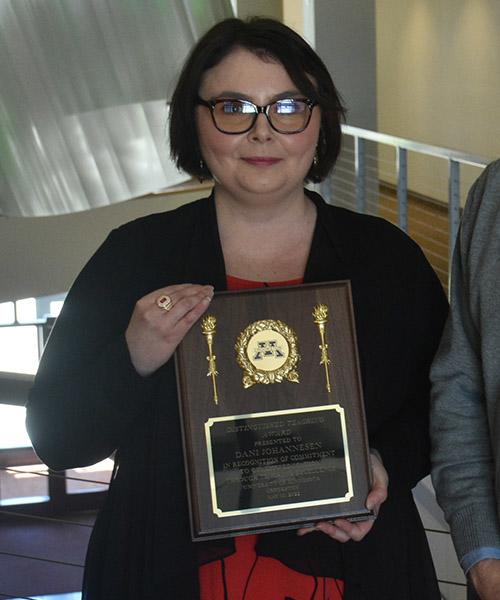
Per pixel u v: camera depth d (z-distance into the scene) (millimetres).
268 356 1414
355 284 1516
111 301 1492
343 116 1515
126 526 1476
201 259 1497
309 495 1414
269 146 1409
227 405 1408
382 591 1487
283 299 1423
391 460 1495
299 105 1409
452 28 9594
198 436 1403
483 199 1439
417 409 1577
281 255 1526
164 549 1452
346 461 1421
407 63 10844
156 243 1518
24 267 7598
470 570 1413
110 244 1526
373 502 1407
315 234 1530
